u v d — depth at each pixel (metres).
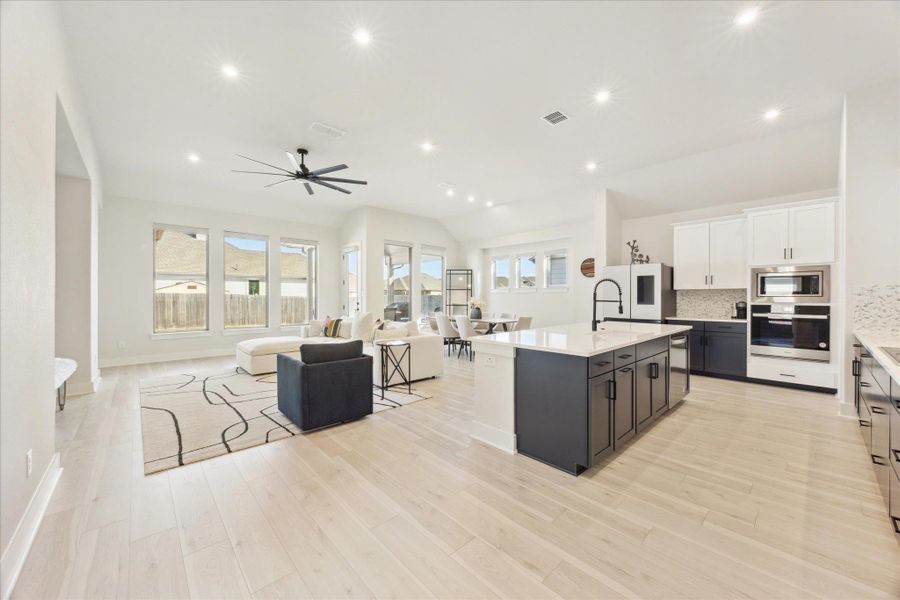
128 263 6.04
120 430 3.11
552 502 2.04
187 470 2.40
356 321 6.30
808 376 4.27
